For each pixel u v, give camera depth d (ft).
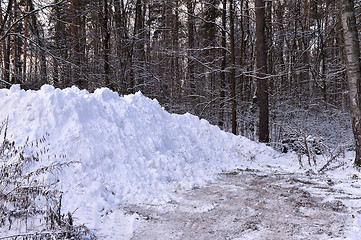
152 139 21.27
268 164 26.68
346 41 24.07
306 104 50.55
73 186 14.38
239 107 46.65
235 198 15.87
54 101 17.72
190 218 13.02
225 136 29.55
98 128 18.42
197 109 50.11
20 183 11.96
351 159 26.94
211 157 25.55
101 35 43.60
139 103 24.26
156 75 48.11
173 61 56.59
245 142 30.35
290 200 15.11
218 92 48.06
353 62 23.73
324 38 55.36
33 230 10.35
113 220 12.68
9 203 10.94
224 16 41.27
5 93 18.11
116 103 22.08
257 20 35.88
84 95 20.16
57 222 10.52
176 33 56.08
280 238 10.74
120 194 15.26
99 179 15.37
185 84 53.57
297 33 54.54
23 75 44.50
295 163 27.02
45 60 35.42
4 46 45.83
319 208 13.66
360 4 46.34
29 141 15.58
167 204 14.84
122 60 43.04
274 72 52.29
